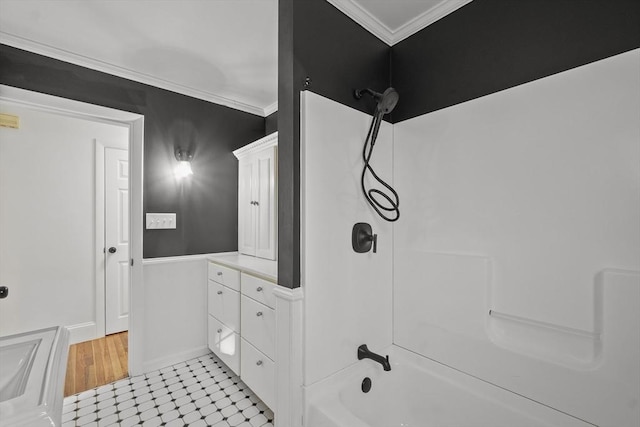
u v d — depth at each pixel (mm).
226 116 2684
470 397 1262
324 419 1147
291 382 1203
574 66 1081
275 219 2197
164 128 2324
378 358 1381
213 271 2395
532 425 1094
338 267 1354
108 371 2221
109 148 2920
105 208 2893
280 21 1314
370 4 1435
